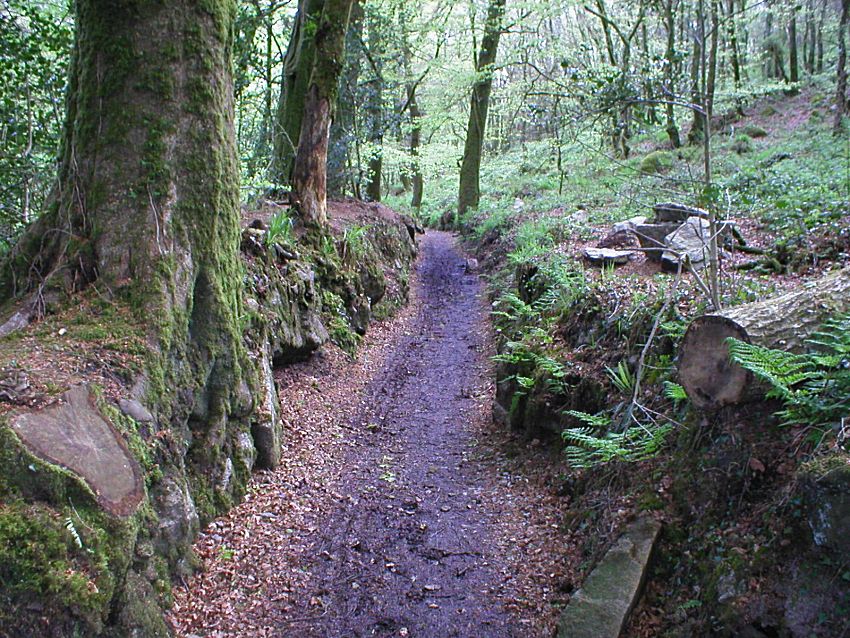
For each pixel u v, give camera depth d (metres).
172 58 4.76
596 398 5.87
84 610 2.88
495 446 6.93
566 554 4.64
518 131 32.62
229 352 5.17
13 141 6.66
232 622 3.90
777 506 3.40
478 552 4.88
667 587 3.82
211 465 4.91
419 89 26.30
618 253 9.43
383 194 40.91
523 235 13.48
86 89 4.70
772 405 3.94
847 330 3.80
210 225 5.00
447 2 20.45
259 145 12.83
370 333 11.38
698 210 8.32
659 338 5.57
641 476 4.57
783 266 7.56
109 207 4.59
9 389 3.41
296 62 12.17
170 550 4.02
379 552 4.82
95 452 3.35
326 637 3.85
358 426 7.50
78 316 4.30
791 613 3.02
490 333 11.41
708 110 5.57
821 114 20.86
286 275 8.65
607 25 19.86
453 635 3.90
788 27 27.31
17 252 4.76
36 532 2.83
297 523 5.12
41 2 7.21
